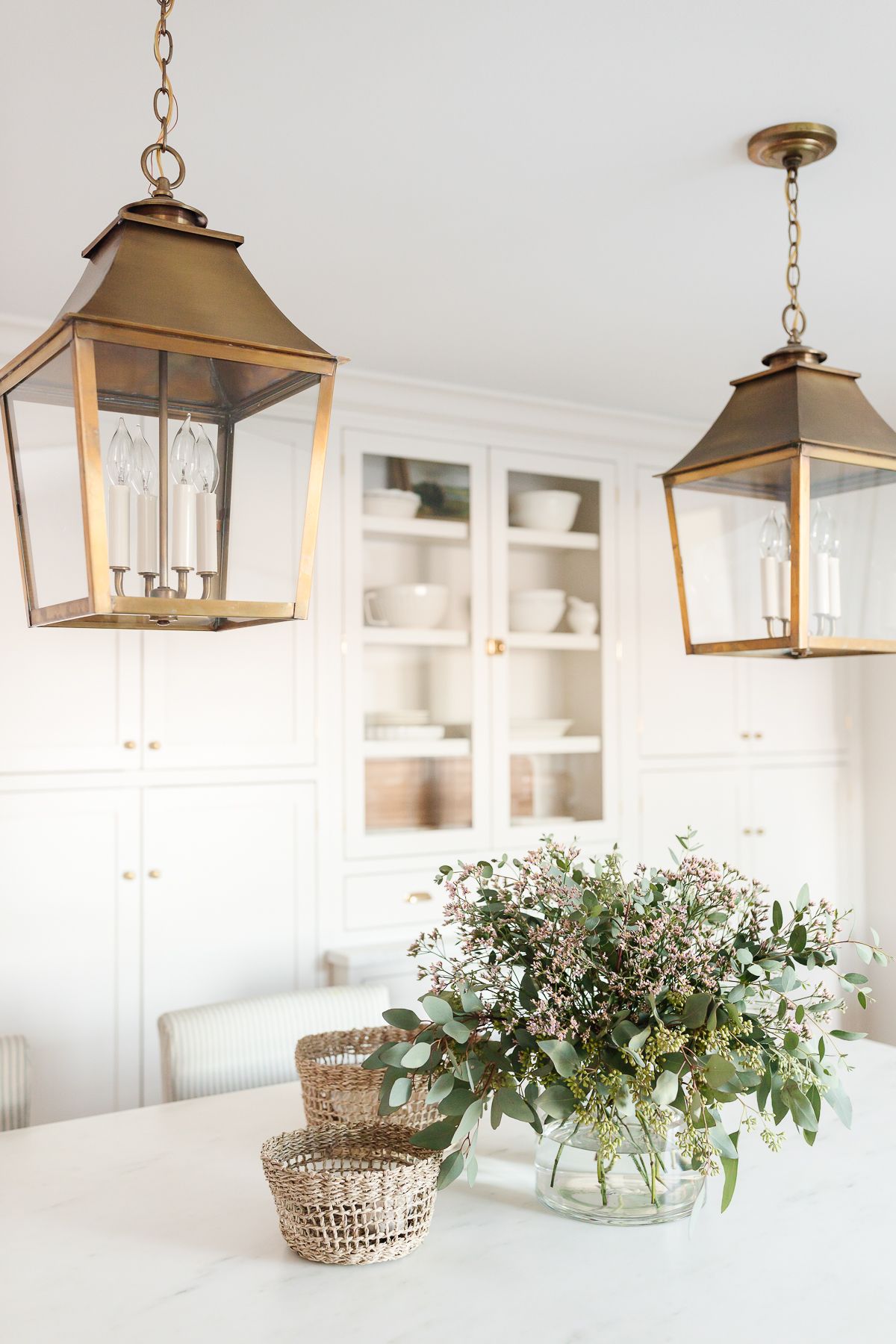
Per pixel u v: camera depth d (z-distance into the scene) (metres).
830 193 2.13
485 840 3.47
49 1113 2.80
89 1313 1.22
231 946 3.07
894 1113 1.88
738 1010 1.38
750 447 1.69
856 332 2.94
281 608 1.11
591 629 3.70
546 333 2.92
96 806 2.90
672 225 2.27
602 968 1.38
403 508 3.36
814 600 1.65
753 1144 1.74
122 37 1.63
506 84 1.76
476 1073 1.37
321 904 3.20
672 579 3.88
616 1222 1.43
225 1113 1.89
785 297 2.68
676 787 3.86
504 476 3.54
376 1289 1.27
